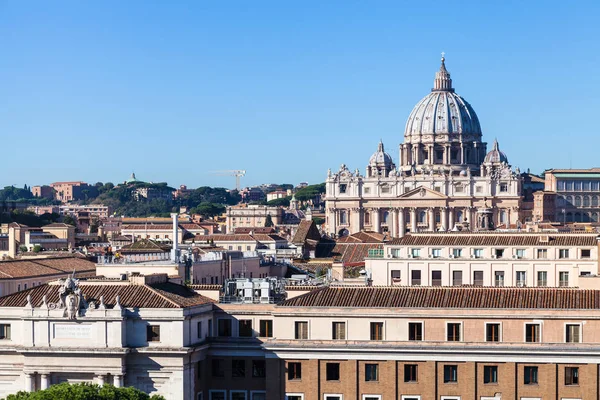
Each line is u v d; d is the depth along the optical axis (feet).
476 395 550.36
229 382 582.35
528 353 545.44
